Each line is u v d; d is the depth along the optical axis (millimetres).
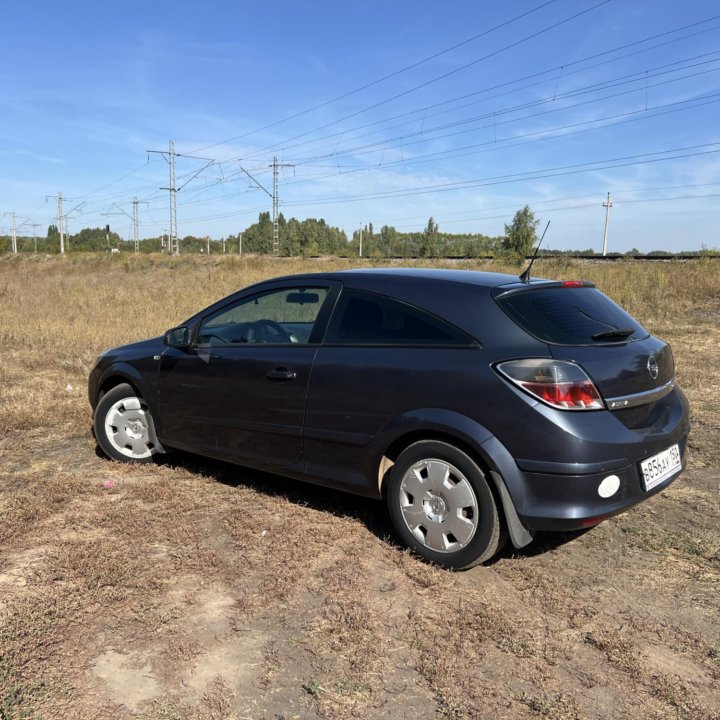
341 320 3891
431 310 3557
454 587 3238
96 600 3020
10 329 11859
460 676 2553
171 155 60000
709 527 3939
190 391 4535
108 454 5059
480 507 3250
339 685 2486
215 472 4840
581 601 3121
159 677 2510
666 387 3551
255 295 4398
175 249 60688
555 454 3049
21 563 3355
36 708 2297
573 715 2348
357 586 3209
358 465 3721
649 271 16469
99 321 13086
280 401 4008
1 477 4641
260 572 3336
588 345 3270
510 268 21328
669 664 2660
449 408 3318
